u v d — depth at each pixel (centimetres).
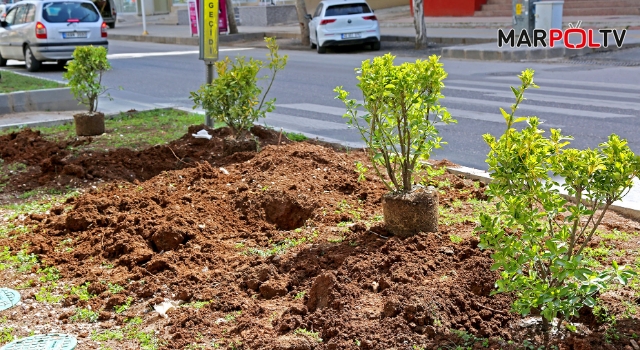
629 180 355
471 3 3034
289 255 515
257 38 3058
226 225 593
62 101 1317
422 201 516
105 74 1911
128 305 471
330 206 618
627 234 523
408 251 490
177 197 645
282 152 751
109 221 599
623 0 2439
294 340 396
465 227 544
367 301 430
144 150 848
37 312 469
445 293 420
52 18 1984
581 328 386
